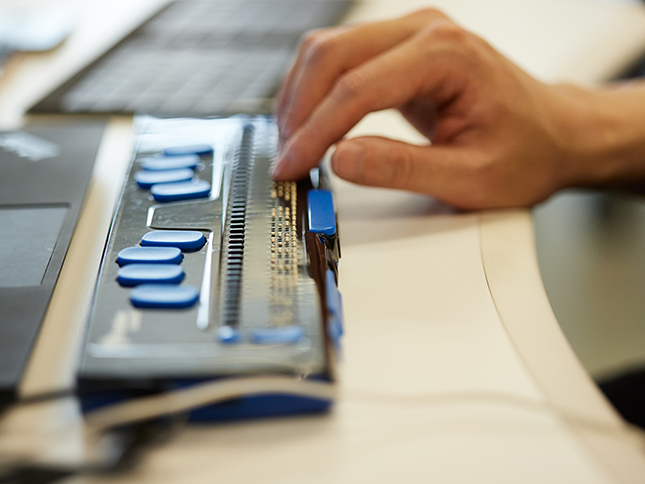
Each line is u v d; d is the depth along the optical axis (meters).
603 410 0.39
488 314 0.44
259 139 0.54
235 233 0.45
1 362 0.40
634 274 1.17
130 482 0.37
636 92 0.61
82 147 0.56
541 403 0.39
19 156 0.54
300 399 0.38
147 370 0.38
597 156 0.56
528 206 0.53
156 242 0.44
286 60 0.68
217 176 0.50
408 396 0.40
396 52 0.51
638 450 0.38
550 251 1.22
